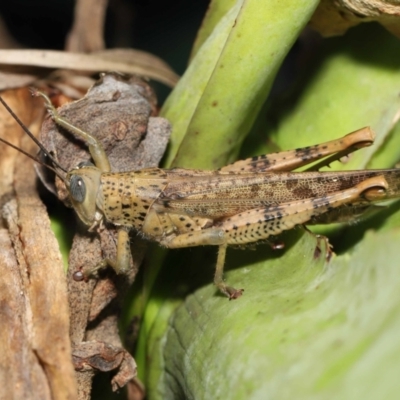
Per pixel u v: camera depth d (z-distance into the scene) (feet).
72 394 0.71
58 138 0.79
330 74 0.79
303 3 0.73
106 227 0.82
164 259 0.79
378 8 0.75
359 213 0.78
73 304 0.75
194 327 0.75
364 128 0.78
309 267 0.73
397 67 0.78
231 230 0.80
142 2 1.15
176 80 0.88
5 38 1.12
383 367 0.61
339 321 0.68
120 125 0.78
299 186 0.80
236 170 0.81
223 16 0.79
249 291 0.74
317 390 0.64
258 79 0.75
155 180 0.81
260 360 0.69
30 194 0.79
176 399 0.78
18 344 0.72
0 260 0.74
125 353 0.75
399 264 0.67
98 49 0.92
